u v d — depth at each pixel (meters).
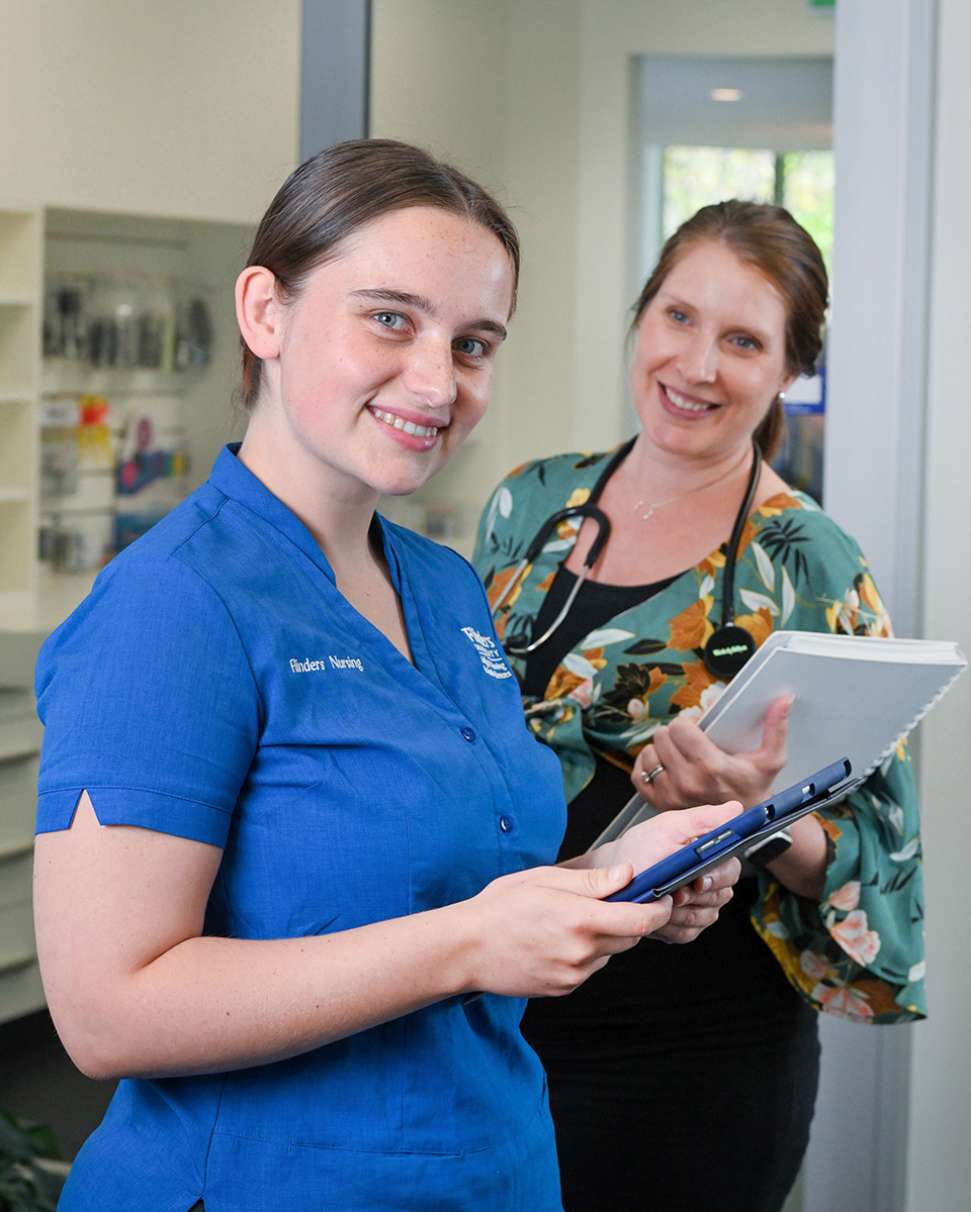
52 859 1.03
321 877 1.08
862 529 2.46
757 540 1.78
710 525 1.82
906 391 2.42
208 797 1.04
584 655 1.79
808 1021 1.85
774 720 1.48
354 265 1.09
